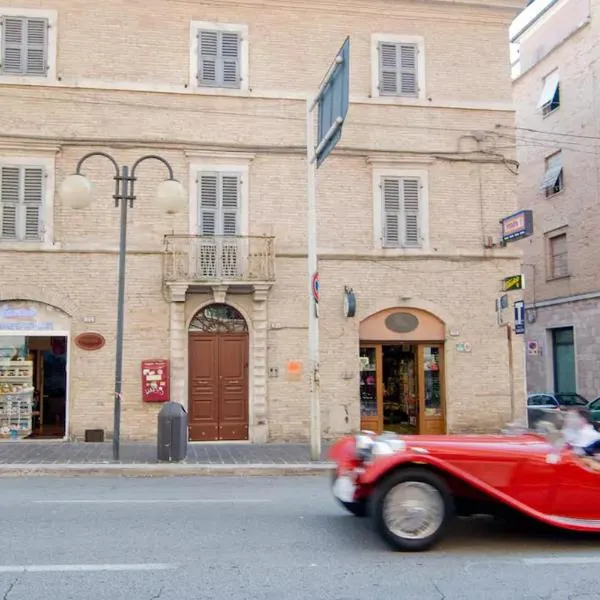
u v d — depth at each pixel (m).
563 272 25.61
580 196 24.48
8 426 15.72
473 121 17.52
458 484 6.71
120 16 16.45
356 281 16.69
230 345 16.36
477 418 16.89
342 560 6.08
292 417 16.22
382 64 17.38
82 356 15.69
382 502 6.38
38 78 15.94
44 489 10.21
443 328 17.09
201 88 16.52
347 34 17.30
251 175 16.59
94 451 14.02
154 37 16.53
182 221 16.22
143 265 15.99
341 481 6.94
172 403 13.02
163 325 15.94
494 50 17.84
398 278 16.86
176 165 16.33
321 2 17.14
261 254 16.08
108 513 8.13
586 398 23.48
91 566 5.82
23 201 15.73
